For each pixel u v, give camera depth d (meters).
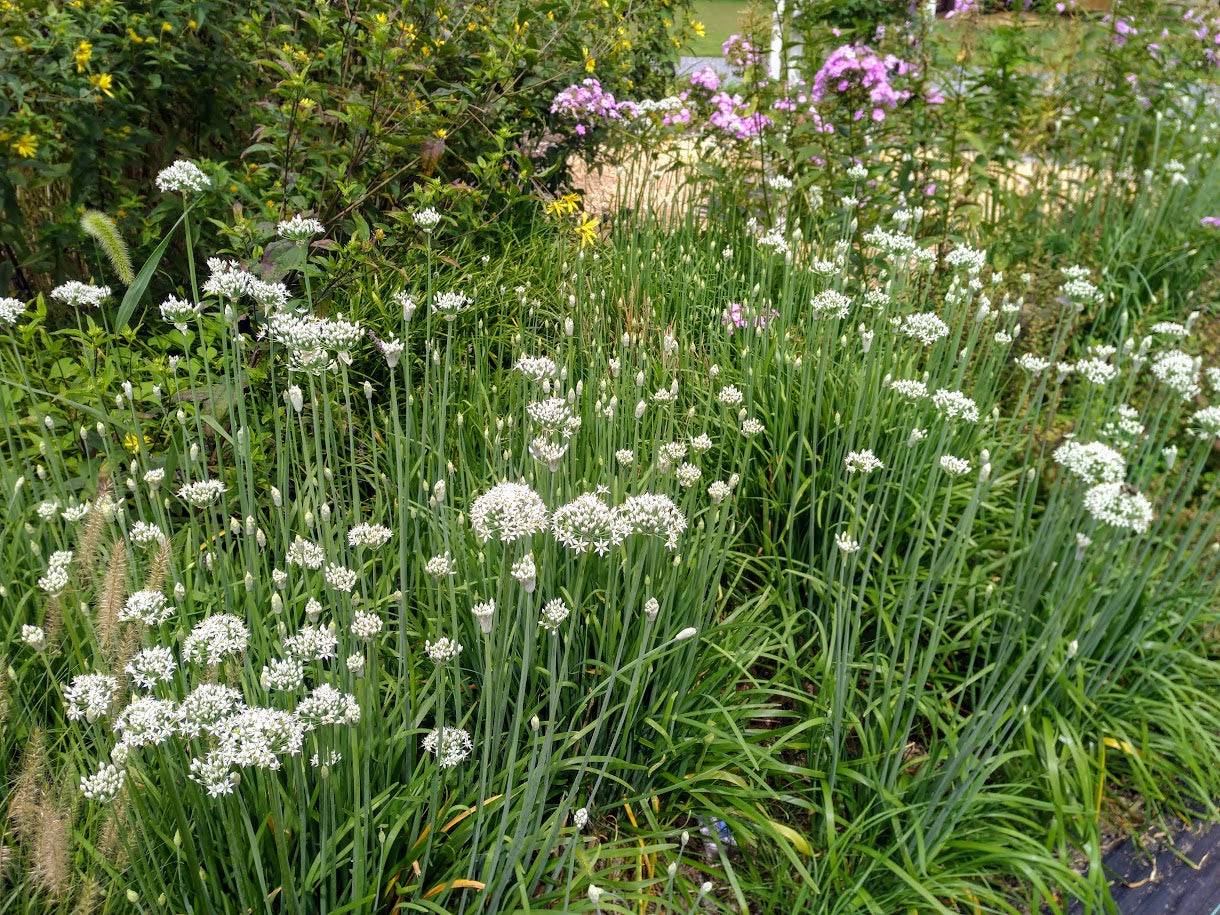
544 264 4.81
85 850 1.93
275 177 4.15
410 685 2.29
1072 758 2.76
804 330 3.96
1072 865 2.55
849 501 3.25
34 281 4.10
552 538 2.47
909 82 5.00
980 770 2.41
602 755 2.58
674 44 6.78
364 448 3.57
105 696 1.65
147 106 4.14
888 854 2.39
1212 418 2.83
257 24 3.87
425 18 4.38
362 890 1.91
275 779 1.62
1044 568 2.95
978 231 5.26
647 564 2.52
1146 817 2.74
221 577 2.47
